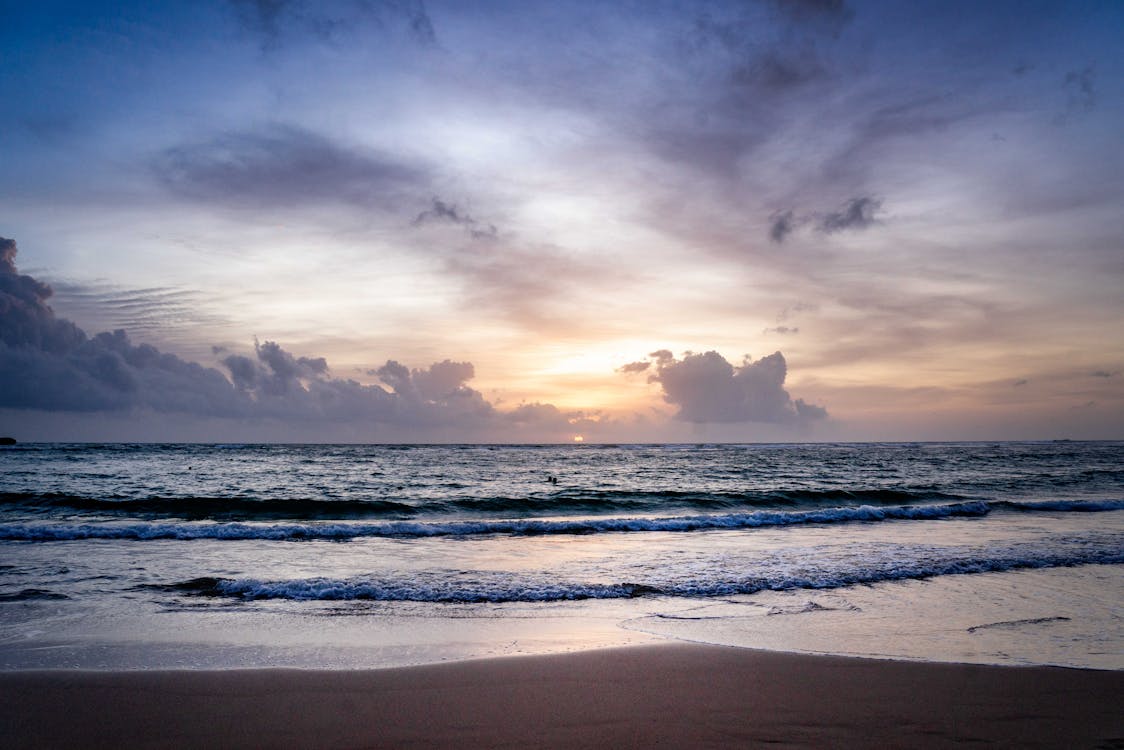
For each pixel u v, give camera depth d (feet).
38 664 19.74
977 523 61.57
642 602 28.84
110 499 71.10
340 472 137.90
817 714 15.85
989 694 17.39
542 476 132.87
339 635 23.34
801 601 29.07
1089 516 67.82
